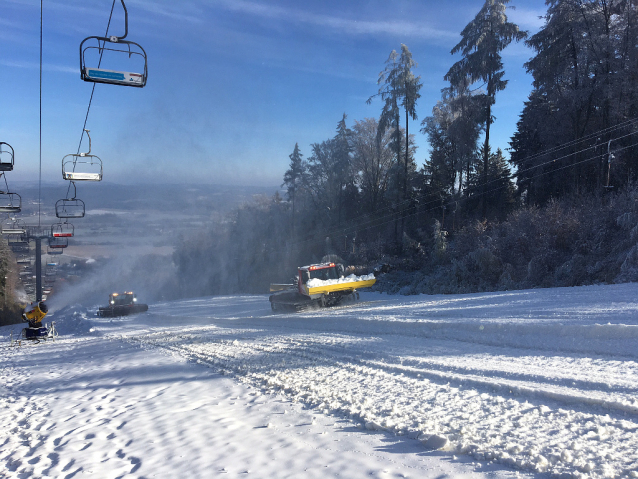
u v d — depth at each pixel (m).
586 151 31.98
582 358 6.66
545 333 8.26
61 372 10.10
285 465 3.94
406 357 7.82
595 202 24.70
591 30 29.48
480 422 4.56
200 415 5.63
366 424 4.73
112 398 7.09
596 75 29.73
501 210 41.69
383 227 46.97
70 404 6.98
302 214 63.75
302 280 20.00
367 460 3.90
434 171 45.88
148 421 5.61
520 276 22.17
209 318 20.61
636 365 5.97
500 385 5.62
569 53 30.95
